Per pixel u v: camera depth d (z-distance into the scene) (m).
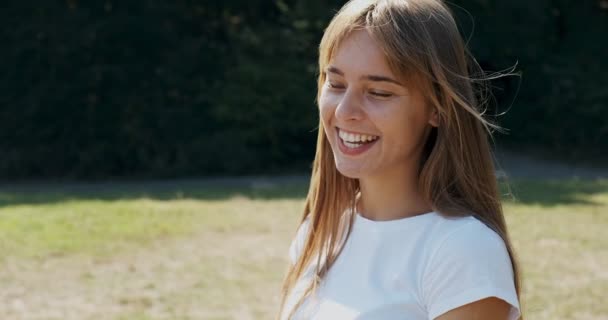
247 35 20.11
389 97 1.79
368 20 1.78
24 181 18.61
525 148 21.62
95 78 19.20
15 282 7.36
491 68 21.97
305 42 20.11
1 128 19.22
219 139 19.28
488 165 1.84
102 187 17.05
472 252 1.68
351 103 1.81
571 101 21.06
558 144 21.44
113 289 7.18
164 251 8.69
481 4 20.89
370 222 1.90
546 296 6.96
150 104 19.67
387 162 1.84
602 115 20.78
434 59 1.74
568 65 21.77
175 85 19.83
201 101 19.97
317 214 2.06
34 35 19.19
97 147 19.22
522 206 11.95
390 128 1.80
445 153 1.81
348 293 1.85
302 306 1.95
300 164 20.16
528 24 21.39
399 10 1.77
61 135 19.42
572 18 22.77
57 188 16.97
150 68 19.88
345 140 1.86
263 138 19.89
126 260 8.25
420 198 1.87
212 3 20.89
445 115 1.79
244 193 14.03
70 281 7.43
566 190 14.03
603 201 12.66
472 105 1.81
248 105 19.47
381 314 1.77
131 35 19.45
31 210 10.98
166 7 20.08
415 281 1.75
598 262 8.33
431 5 1.80
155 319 6.34
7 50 19.22
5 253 8.36
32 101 19.06
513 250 1.80
